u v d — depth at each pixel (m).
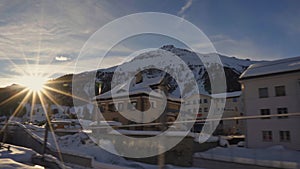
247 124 17.00
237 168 8.89
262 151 11.43
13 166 6.32
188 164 10.70
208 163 9.86
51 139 13.84
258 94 17.14
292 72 15.64
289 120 15.31
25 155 9.16
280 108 16.03
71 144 13.20
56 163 7.52
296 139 14.69
